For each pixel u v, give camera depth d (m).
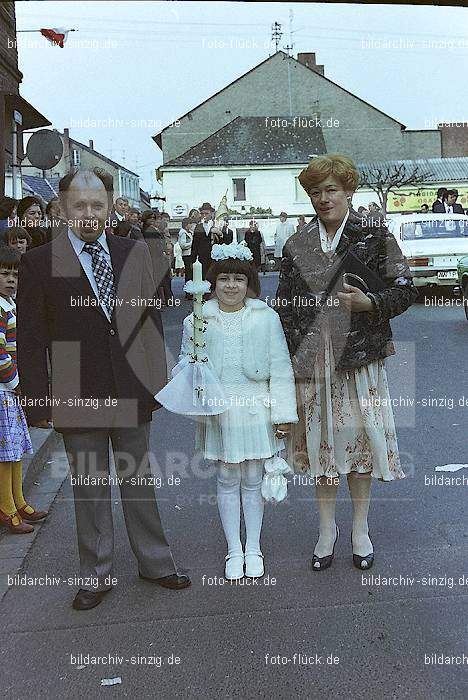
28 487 5.68
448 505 4.96
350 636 3.47
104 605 3.87
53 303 3.79
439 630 3.49
